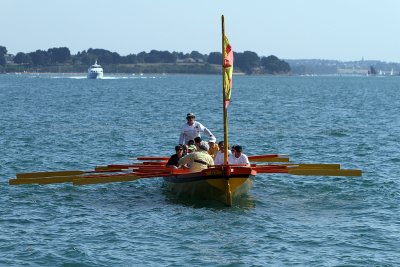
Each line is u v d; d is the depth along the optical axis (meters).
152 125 88.88
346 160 55.91
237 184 36.25
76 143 65.62
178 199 39.25
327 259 27.89
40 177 39.44
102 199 39.22
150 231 32.03
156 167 41.81
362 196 40.03
